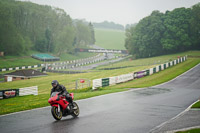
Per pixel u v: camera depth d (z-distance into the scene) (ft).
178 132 24.81
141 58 362.12
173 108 41.75
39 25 446.60
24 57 362.94
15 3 442.91
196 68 173.37
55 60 384.68
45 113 38.45
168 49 341.00
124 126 28.60
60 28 480.23
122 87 94.22
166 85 97.76
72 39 443.73
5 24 348.79
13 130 27.48
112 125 29.12
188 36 337.31
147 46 343.26
